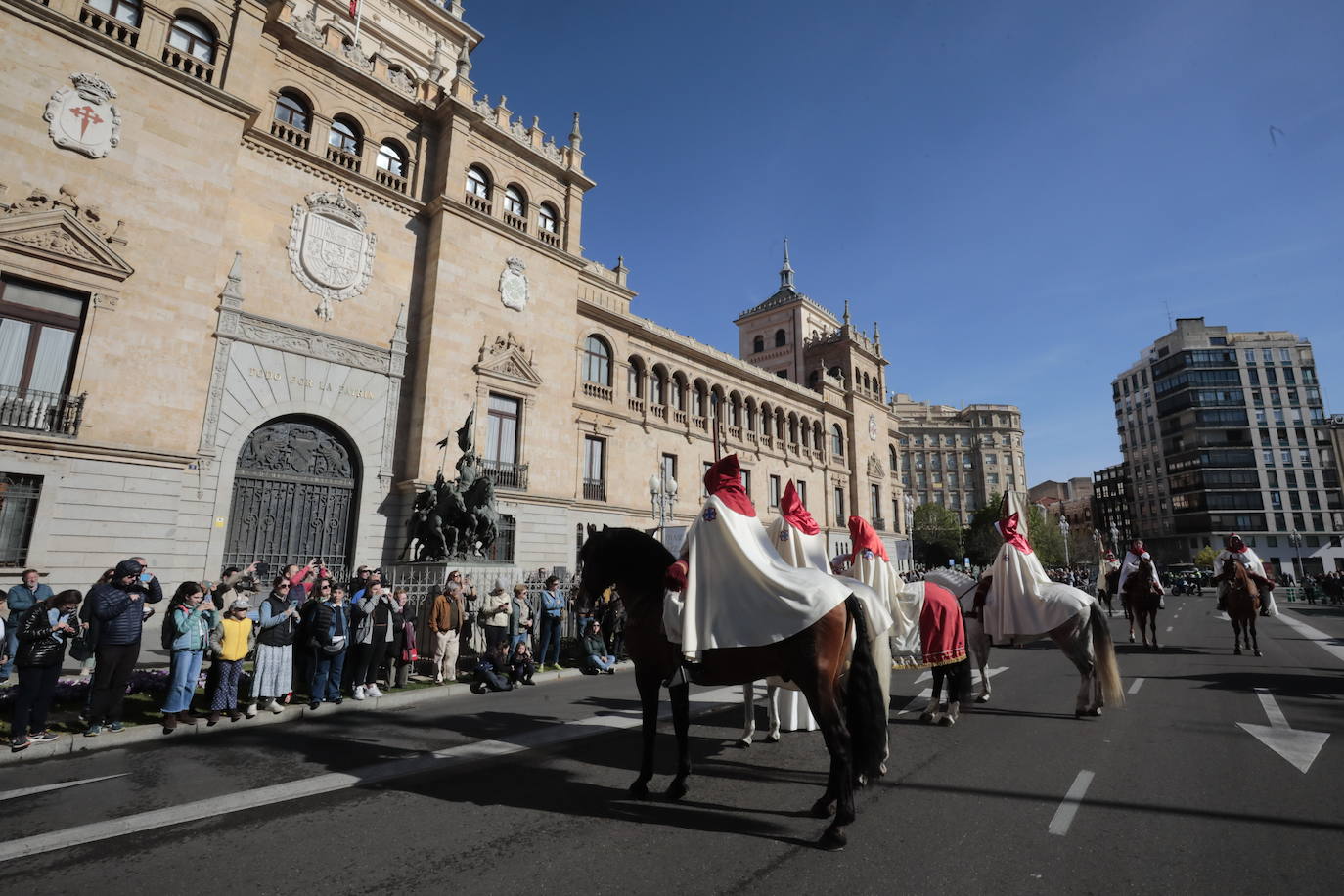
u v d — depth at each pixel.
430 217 23.28
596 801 5.52
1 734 7.61
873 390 52.69
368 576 10.86
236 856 4.48
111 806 5.53
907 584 8.24
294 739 8.02
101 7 16.45
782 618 5.06
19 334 14.34
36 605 7.47
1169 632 20.08
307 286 19.72
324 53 20.86
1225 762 6.32
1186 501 81.31
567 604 17.12
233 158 17.86
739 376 39.12
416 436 21.33
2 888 4.01
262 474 18.23
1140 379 90.50
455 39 32.75
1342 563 57.53
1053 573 45.19
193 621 8.55
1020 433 107.25
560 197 27.92
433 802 5.53
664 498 23.53
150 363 15.78
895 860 4.27
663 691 11.55
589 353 30.38
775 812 5.20
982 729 7.98
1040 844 4.49
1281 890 3.79
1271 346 81.62
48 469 14.09
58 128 14.95
